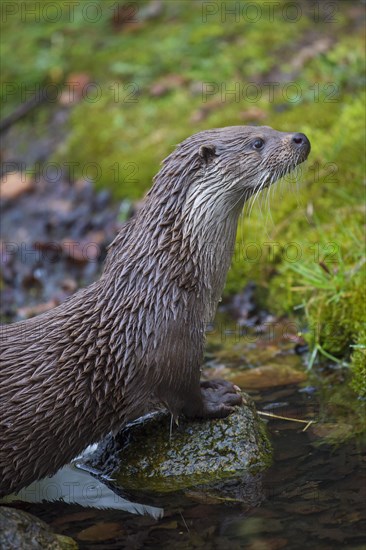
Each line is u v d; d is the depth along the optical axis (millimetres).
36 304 9336
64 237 10031
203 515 4973
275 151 5641
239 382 6879
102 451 5781
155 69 11727
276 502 5023
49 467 5395
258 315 8172
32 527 4699
